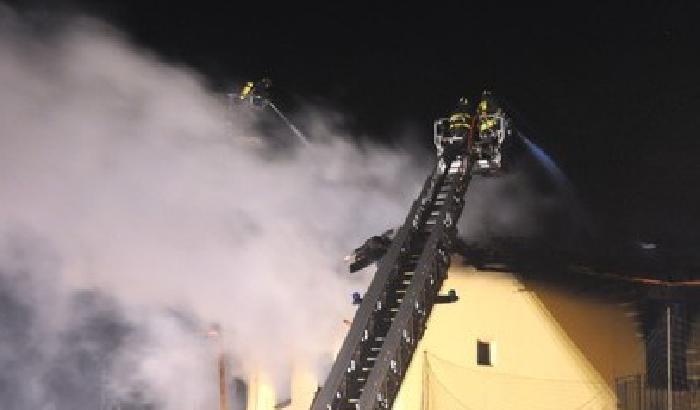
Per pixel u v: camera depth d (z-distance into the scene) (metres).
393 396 10.08
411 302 10.52
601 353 13.63
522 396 13.21
